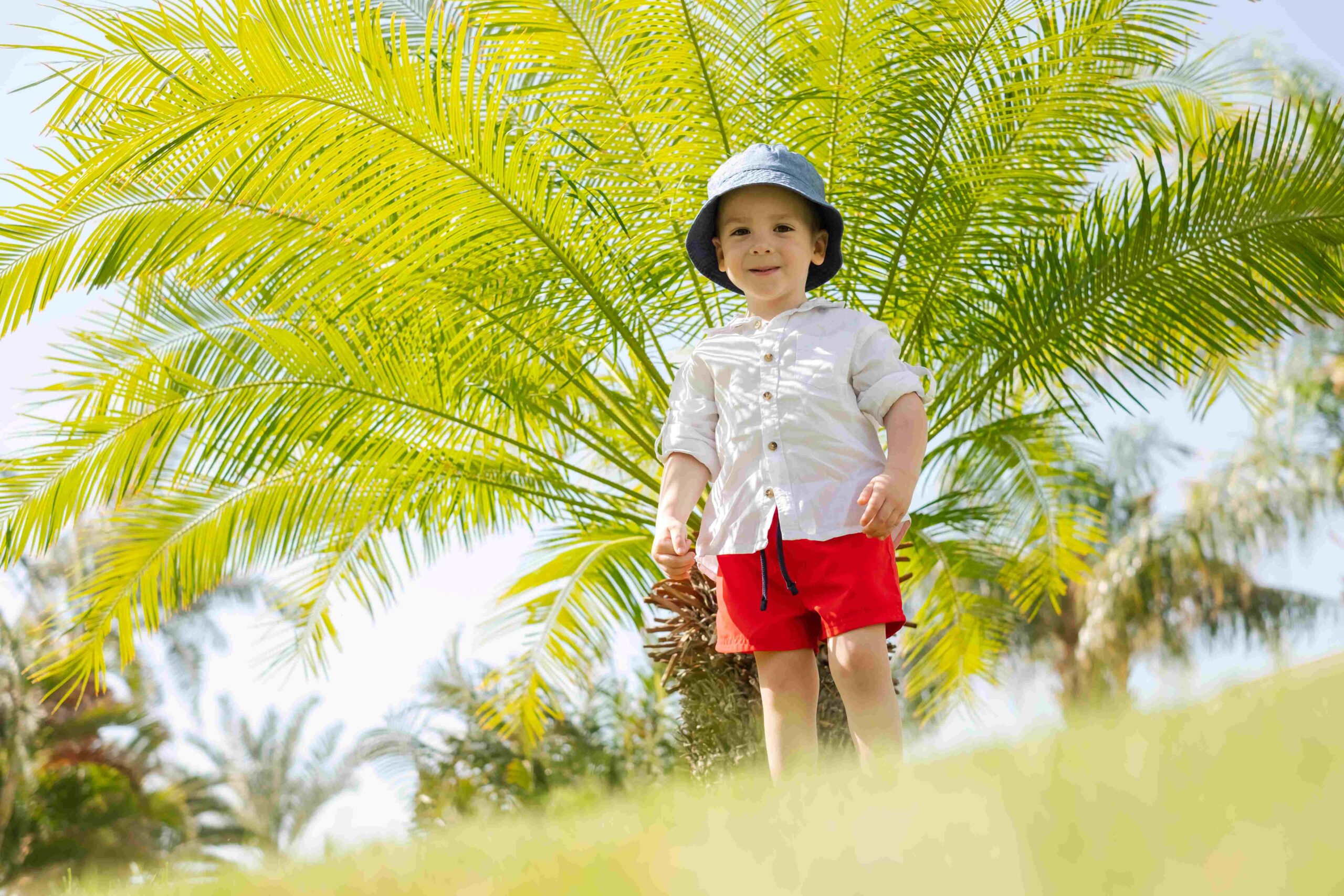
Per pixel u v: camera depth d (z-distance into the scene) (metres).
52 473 4.59
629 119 4.46
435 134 3.95
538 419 5.60
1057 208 4.85
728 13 4.28
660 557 2.39
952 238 4.80
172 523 5.23
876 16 4.29
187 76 4.03
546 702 5.90
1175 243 4.41
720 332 2.59
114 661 15.91
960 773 0.76
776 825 0.66
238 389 4.57
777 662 2.27
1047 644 13.05
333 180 4.00
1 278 4.25
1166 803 0.51
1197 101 5.75
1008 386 5.12
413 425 4.83
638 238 4.68
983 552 6.28
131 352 4.94
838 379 2.38
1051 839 0.47
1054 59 4.48
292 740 19.66
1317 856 0.40
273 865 1.26
